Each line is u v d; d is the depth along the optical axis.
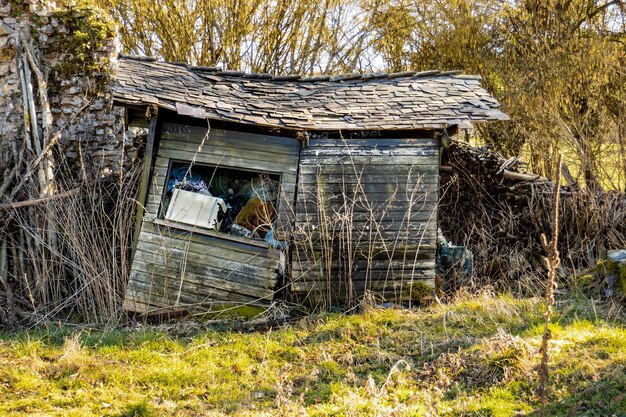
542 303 9.41
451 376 7.43
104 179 11.73
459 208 12.77
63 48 12.38
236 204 11.15
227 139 10.73
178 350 8.63
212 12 19.50
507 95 18.47
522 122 18.19
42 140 11.55
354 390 7.32
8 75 11.80
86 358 8.03
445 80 12.16
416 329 8.87
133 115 11.06
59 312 10.11
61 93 12.34
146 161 10.44
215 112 10.48
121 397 7.27
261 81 12.05
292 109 11.04
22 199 10.67
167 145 10.69
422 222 10.60
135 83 10.88
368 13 21.75
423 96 11.52
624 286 9.68
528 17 18.73
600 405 6.57
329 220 10.47
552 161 16.11
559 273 11.17
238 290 10.23
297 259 10.40
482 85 19.88
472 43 19.94
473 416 6.57
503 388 7.04
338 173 10.66
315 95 11.62
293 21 20.41
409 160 10.74
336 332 8.95
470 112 10.94
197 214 10.38
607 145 15.41
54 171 11.41
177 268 10.23
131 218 10.73
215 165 10.70
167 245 10.27
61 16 12.40
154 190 10.52
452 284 11.20
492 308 9.28
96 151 12.52
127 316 10.02
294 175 10.67
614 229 11.66
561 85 17.47
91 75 12.55
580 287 10.26
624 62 17.80
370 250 10.34
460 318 9.09
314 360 8.23
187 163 10.83
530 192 12.42
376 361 8.09
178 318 10.07
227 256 10.30
